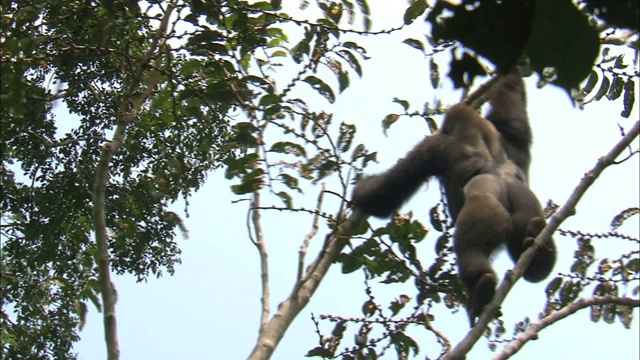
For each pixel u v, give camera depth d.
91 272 9.27
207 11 7.60
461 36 2.48
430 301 8.16
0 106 7.27
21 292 11.30
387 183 9.71
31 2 8.17
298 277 7.14
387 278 8.10
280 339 6.84
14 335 10.27
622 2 2.36
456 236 8.58
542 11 2.40
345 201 7.52
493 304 6.77
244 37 8.05
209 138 9.05
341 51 7.99
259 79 8.01
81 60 8.36
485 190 9.16
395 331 7.99
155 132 10.68
